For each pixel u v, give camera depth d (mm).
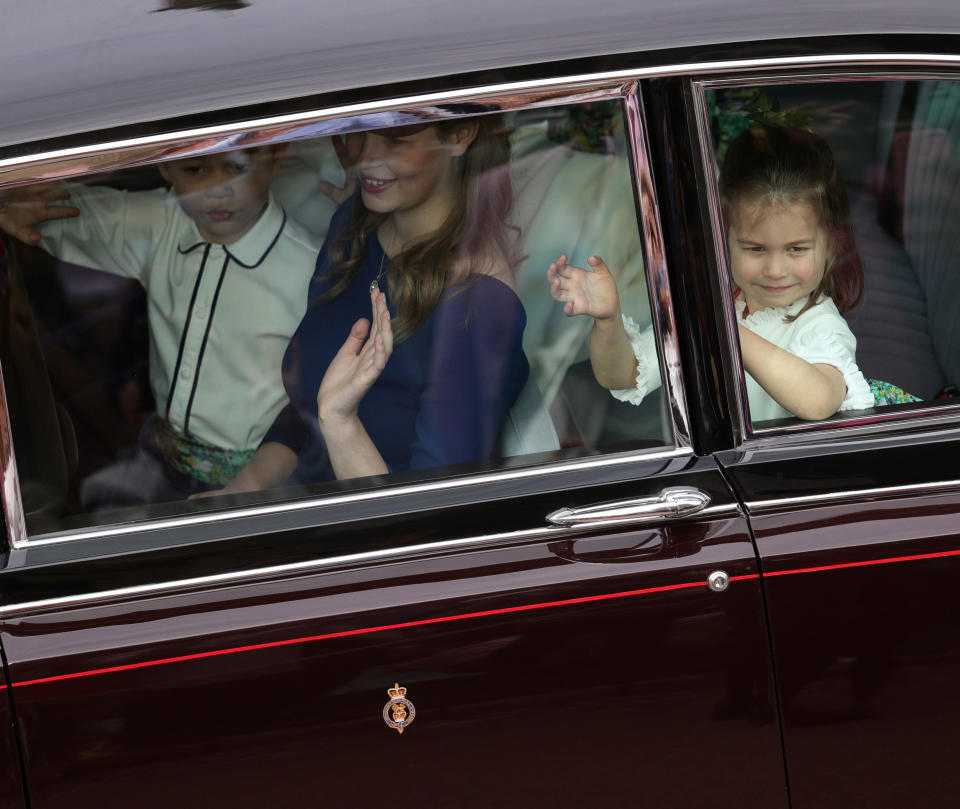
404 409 8742
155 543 8406
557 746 8375
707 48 8391
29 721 8055
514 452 8750
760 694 8445
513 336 8750
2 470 8305
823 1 8742
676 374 8664
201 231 8398
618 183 8531
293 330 8633
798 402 8859
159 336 8516
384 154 8383
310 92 8203
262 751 8219
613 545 8344
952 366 9219
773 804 8633
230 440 8648
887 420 8969
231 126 8188
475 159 8461
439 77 8234
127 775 8180
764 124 8633
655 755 8453
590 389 8766
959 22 8703
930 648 8539
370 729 8250
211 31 8820
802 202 8758
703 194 8539
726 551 8352
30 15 9305
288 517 8539
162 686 8102
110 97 8305
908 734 8641
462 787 8375
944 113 8852
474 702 8289
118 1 9359
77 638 8078
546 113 8383
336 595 8195
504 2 8805
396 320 8703
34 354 8344
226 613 8148
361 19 8750
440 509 8500
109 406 8500
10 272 8250
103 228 8312
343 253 8562
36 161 8094
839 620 8445
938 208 9039
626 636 8320
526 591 8242
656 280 8586
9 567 8273
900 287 9078
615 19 8555
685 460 8688
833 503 8484
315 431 8703
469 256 8648
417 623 8195
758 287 8812
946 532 8484
